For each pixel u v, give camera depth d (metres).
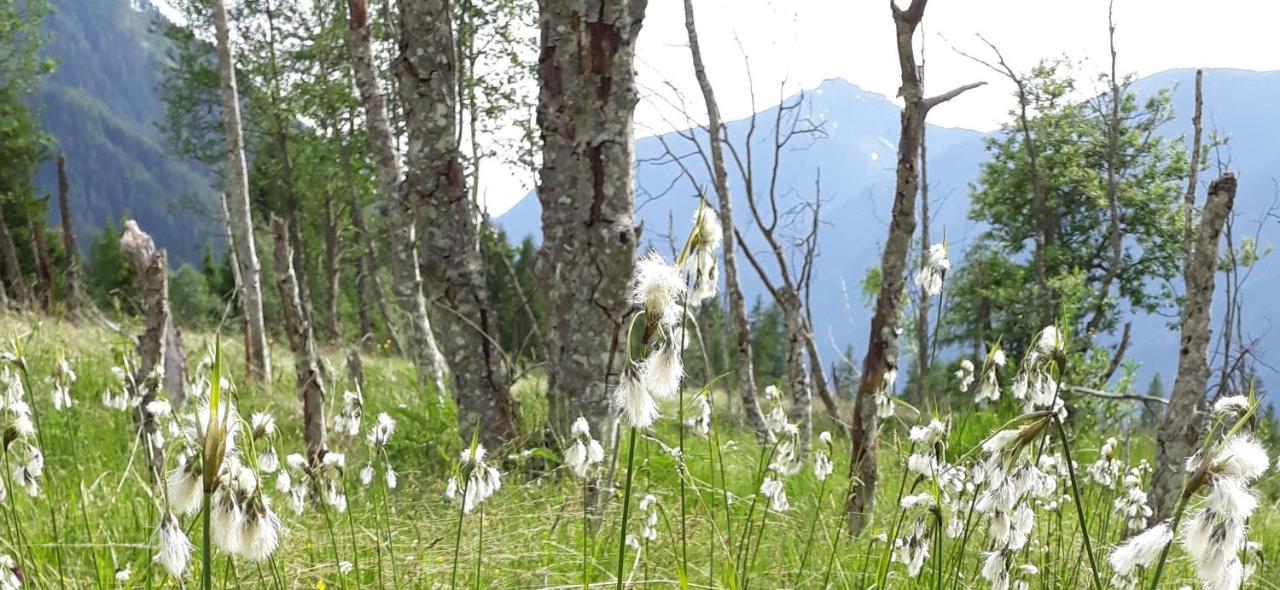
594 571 4.30
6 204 35.56
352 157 28.19
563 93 6.06
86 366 9.62
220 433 1.86
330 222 33.53
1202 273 4.52
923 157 11.34
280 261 6.24
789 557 4.80
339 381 10.14
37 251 25.06
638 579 4.12
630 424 2.11
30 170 34.69
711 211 2.18
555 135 6.11
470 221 6.95
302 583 4.06
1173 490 4.59
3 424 3.79
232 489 2.01
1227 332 9.07
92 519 4.79
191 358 9.28
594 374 5.85
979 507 2.59
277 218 6.41
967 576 4.27
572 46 5.96
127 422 7.61
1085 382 12.56
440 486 6.17
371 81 11.59
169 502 1.99
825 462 4.39
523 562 4.57
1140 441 9.76
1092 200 26.00
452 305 6.80
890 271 5.53
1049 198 26.48
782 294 10.25
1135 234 26.61
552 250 6.16
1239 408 2.27
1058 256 25.61
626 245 5.79
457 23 20.70
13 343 4.08
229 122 12.11
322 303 42.44
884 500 5.80
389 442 7.45
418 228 6.89
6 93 32.47
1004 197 27.17
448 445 7.61
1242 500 1.98
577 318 5.90
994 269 26.28
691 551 4.64
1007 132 25.08
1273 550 5.30
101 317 13.29
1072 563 4.64
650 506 4.21
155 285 5.84
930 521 3.63
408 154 6.86
